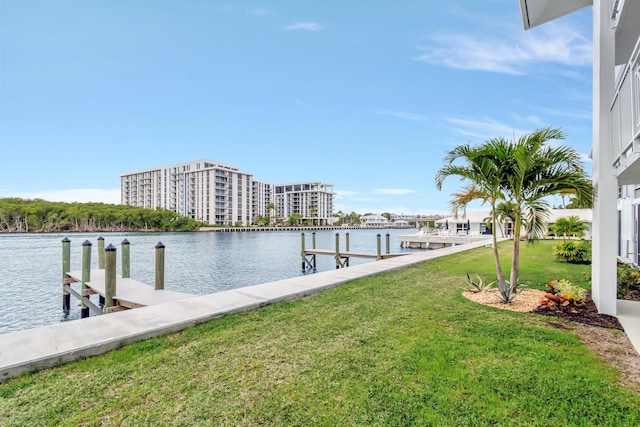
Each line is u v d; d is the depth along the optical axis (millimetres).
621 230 12906
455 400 2596
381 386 2826
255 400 2627
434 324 4551
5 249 34219
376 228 144875
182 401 2629
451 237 33938
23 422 2363
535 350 3584
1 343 3617
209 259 27016
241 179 107250
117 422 2355
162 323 4363
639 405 2502
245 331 4312
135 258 27406
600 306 5051
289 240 55875
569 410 2447
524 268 10117
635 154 3934
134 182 110688
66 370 3217
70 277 11539
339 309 5371
